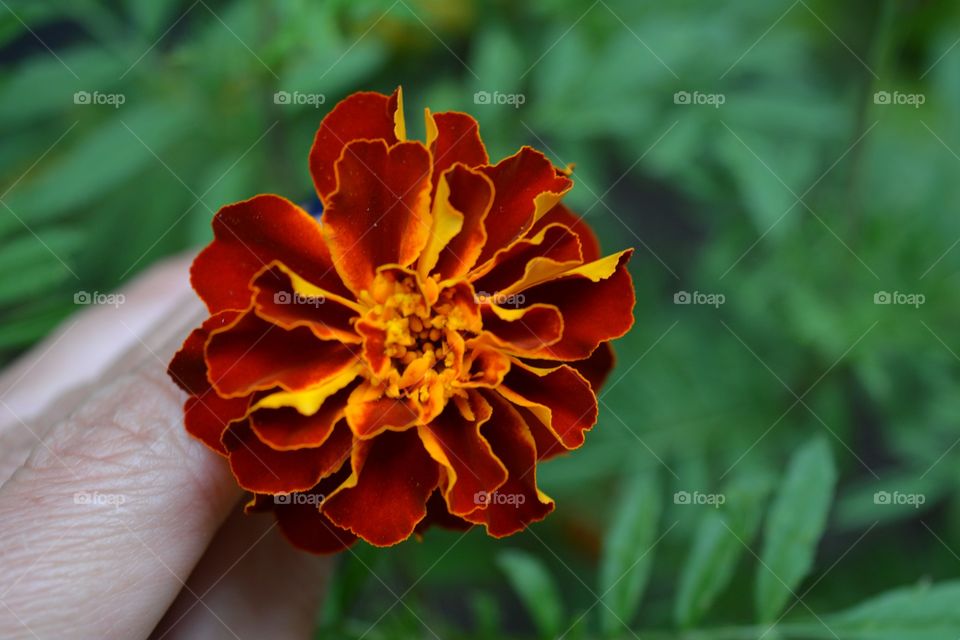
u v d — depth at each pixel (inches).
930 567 11.5
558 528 11.4
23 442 9.0
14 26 9.9
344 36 9.9
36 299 10.5
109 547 7.5
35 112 10.2
